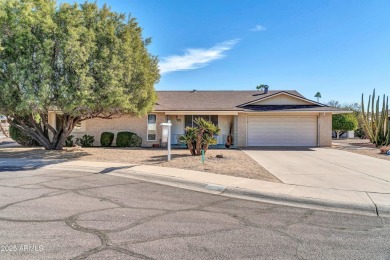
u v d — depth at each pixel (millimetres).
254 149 18891
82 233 4652
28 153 14938
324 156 15125
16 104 12711
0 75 12328
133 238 4492
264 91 25078
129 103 14344
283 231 4934
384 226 5285
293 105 21766
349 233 4902
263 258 3920
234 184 8164
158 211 5910
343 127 29297
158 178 9281
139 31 16016
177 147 19969
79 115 14820
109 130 20891
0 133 31172
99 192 7414
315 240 4570
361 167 11547
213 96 24406
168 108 20531
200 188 8148
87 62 13141
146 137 20906
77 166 11414
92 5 13945
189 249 4141
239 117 21125
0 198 6676
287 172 10281
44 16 12578
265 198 7145
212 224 5203
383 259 3943
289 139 21312
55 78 12586
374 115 22188
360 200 6668
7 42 12273
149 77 16188
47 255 3863
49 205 6156
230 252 4074
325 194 7195
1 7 12078
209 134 14422
